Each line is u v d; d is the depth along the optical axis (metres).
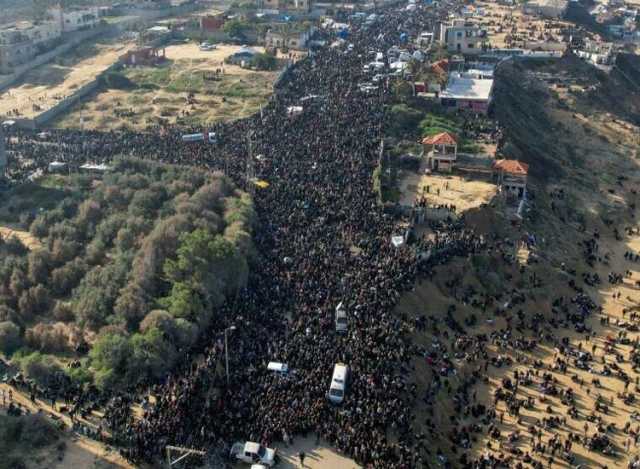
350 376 82.38
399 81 175.12
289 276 101.50
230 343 86.81
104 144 155.12
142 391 80.06
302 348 86.00
